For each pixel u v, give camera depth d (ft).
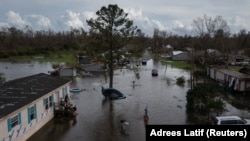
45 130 73.87
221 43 269.64
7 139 56.95
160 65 262.67
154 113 91.81
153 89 139.64
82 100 111.96
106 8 121.49
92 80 167.53
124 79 174.60
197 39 271.90
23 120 64.69
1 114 55.42
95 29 123.34
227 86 136.98
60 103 87.66
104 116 87.97
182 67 241.96
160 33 510.17
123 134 71.20
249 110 97.35
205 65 214.28
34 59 317.22
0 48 361.71
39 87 82.79
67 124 79.20
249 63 238.48
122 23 123.34
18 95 72.23
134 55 132.98
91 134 71.15
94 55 125.90
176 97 119.14
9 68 232.53
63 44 412.16
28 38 435.12
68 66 197.98
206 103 86.58
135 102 108.99
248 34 375.86
